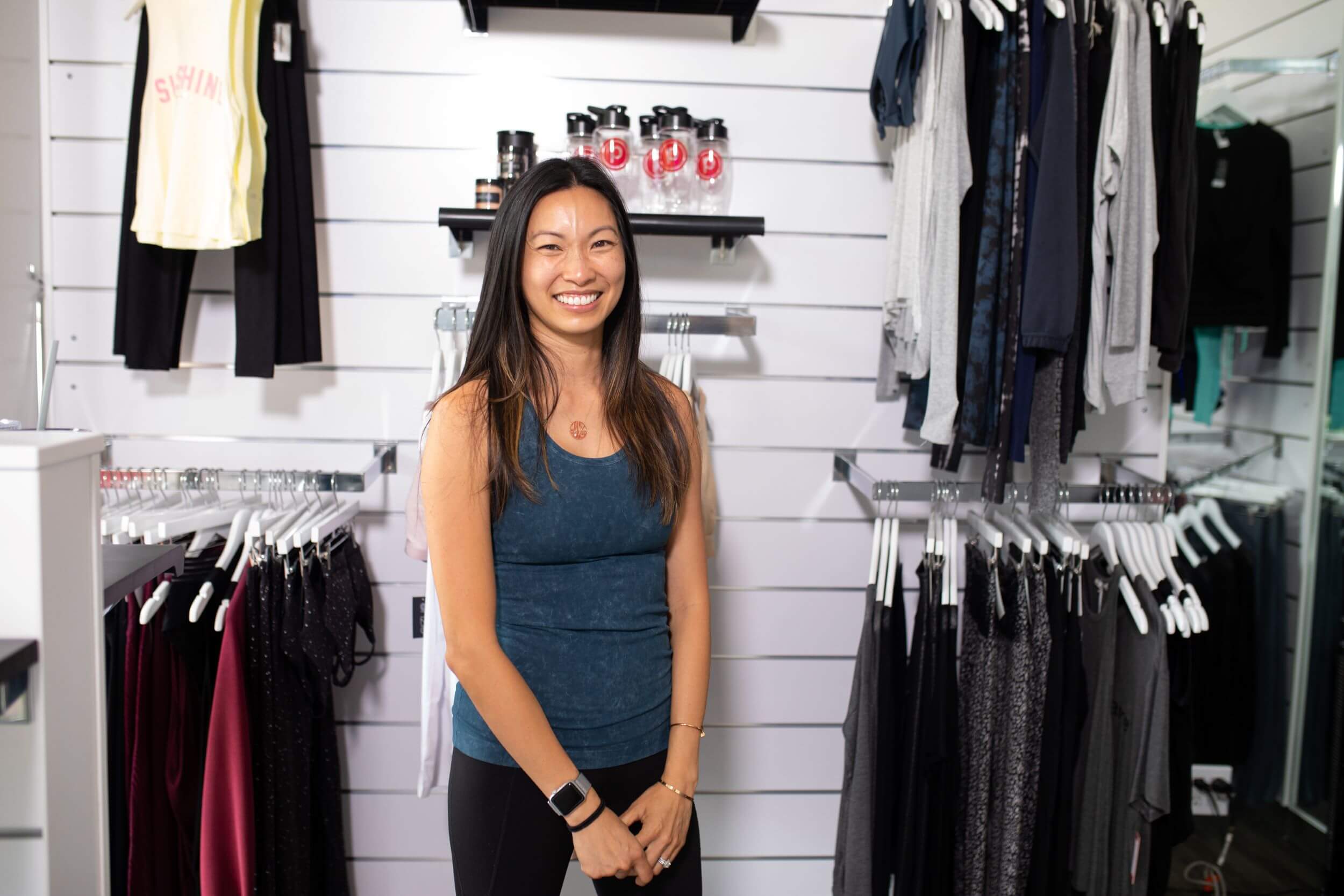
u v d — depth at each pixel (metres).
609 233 1.30
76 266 2.12
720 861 2.37
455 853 1.35
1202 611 1.96
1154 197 1.88
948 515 1.98
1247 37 2.58
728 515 2.30
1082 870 2.00
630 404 1.36
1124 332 1.88
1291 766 2.58
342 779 2.28
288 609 1.78
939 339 1.86
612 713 1.30
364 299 2.18
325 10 2.11
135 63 2.07
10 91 1.97
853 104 2.21
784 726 2.35
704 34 2.17
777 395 2.27
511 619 1.28
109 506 1.93
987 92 1.89
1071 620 1.96
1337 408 2.45
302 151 2.02
